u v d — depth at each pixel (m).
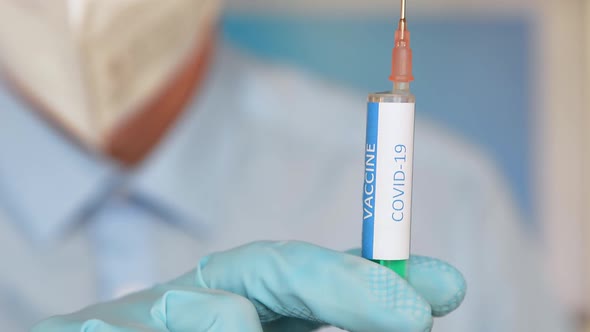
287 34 1.44
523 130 1.49
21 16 0.92
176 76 1.03
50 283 1.14
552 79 1.50
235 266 0.62
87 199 1.12
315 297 0.57
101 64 0.94
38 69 0.95
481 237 1.37
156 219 1.15
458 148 1.45
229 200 1.19
